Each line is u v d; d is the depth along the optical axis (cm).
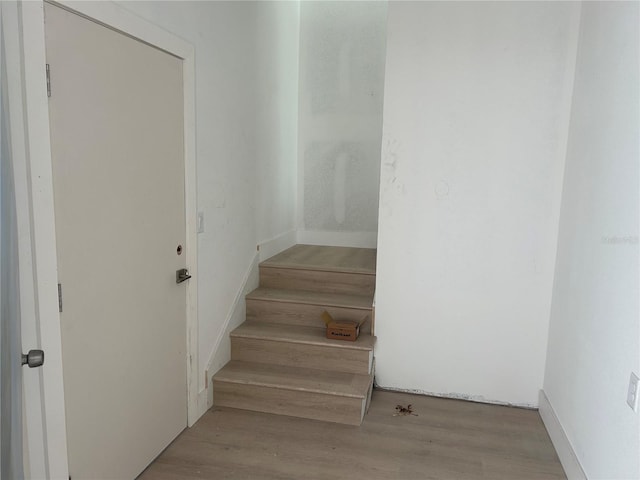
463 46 287
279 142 414
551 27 273
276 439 265
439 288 310
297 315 340
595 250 211
